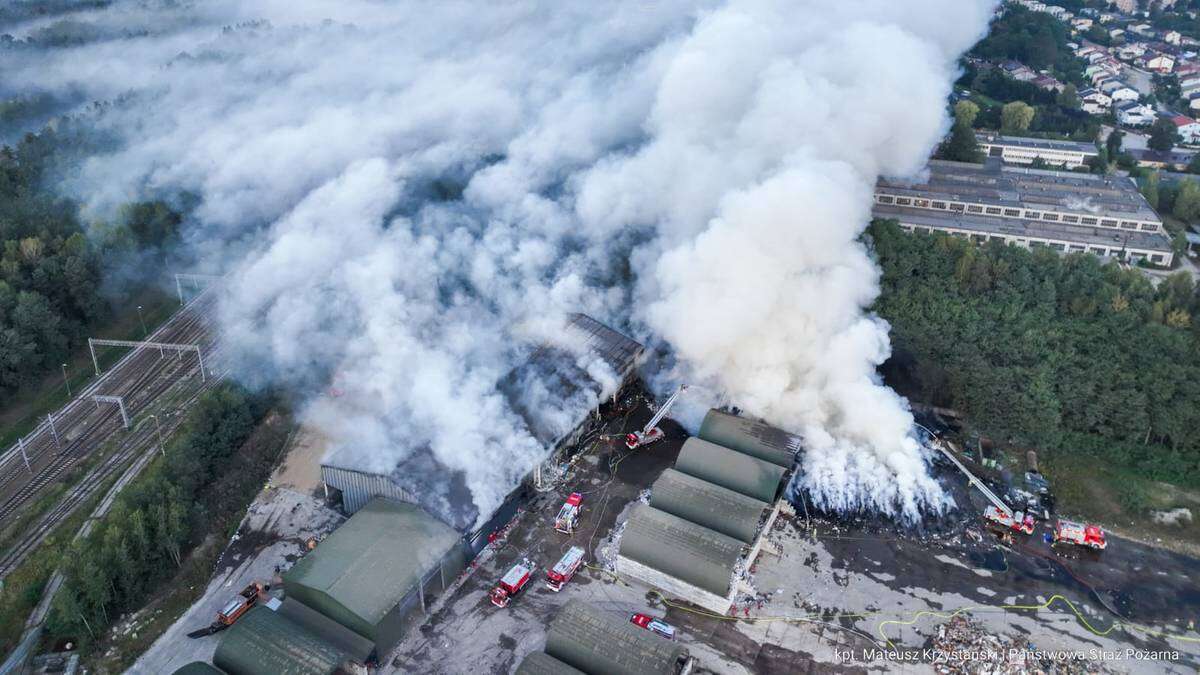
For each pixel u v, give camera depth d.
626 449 109.50
